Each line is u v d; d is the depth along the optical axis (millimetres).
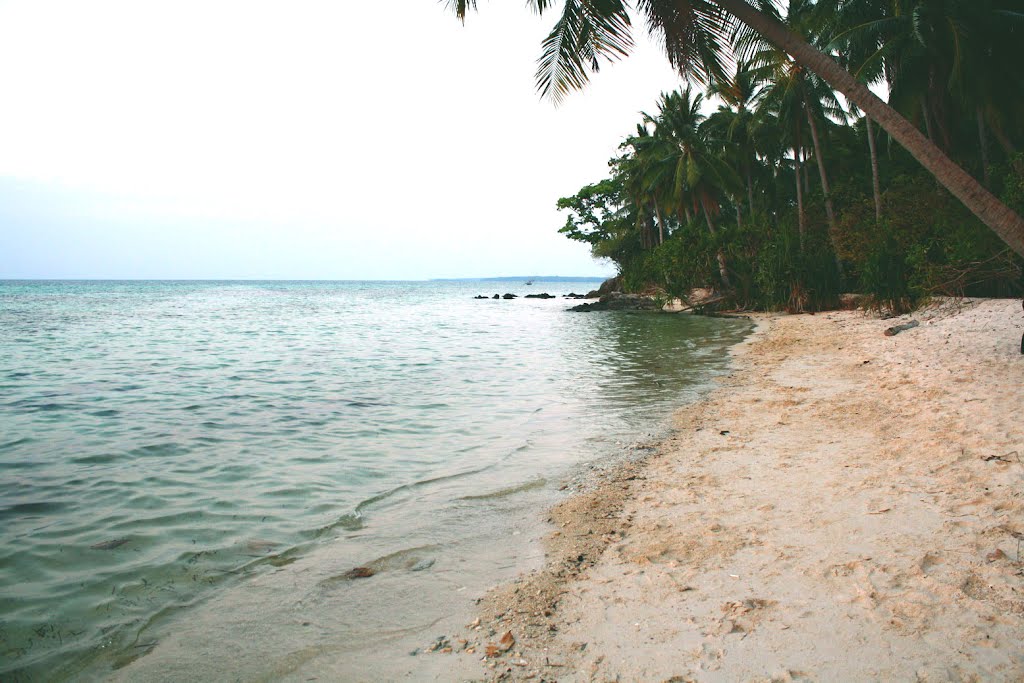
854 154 37875
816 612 3377
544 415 9609
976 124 27766
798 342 17688
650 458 7016
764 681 2840
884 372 11188
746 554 4215
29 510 5566
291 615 3748
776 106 33781
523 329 28688
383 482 6426
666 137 39469
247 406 10617
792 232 31312
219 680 3123
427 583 4141
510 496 5914
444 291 131375
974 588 3412
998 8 22141
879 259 21188
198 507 5672
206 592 4059
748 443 7305
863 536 4250
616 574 4125
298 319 36719
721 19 9961
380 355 18312
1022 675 2705
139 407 10523
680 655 3111
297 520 5352
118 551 4691
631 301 43281
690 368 14141
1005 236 7633
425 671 3127
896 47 22297
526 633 3453
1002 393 8094
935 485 5051
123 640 3498
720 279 35906
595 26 10820
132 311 43406
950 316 17156
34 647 3424
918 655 2914
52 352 18719
